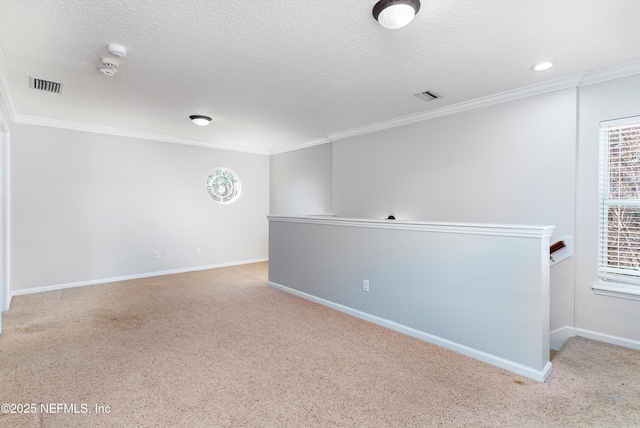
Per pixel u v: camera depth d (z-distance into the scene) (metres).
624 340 2.66
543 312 2.09
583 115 2.83
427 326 2.69
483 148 3.43
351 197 4.90
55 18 1.91
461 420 1.70
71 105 3.59
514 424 1.67
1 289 3.12
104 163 4.72
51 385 2.03
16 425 1.65
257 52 2.37
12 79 2.83
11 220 3.84
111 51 2.28
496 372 2.19
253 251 6.53
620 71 2.62
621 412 1.77
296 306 3.65
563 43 2.25
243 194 6.36
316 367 2.27
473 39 2.19
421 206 4.00
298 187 6.08
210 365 2.30
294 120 4.26
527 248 2.13
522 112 3.14
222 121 4.32
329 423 1.69
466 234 2.43
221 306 3.65
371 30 2.07
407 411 1.78
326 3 1.79
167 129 4.79
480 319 2.36
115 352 2.49
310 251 3.87
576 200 2.86
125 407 1.81
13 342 2.66
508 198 3.25
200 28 2.04
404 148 4.18
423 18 1.93
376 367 2.27
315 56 2.44
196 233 5.72
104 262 4.75
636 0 1.76
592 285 2.79
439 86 3.05
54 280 4.33
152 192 5.19
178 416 1.74
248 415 1.75
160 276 5.20
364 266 3.21
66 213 4.41
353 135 4.84
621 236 2.70
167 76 2.79
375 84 3.01
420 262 2.73
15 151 4.02
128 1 1.76
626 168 2.67
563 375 2.16
